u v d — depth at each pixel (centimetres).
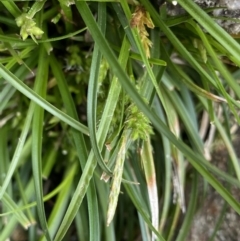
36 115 24
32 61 26
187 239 29
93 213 23
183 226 27
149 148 25
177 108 28
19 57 24
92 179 24
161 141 28
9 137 29
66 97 25
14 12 24
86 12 22
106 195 27
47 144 29
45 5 25
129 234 29
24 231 30
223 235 28
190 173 30
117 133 23
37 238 29
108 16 25
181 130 29
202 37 23
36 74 25
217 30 22
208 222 29
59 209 28
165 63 23
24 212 29
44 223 23
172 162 28
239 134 29
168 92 27
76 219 28
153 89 24
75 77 27
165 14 24
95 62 22
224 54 24
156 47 25
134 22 23
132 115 23
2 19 25
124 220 30
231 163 28
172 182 29
